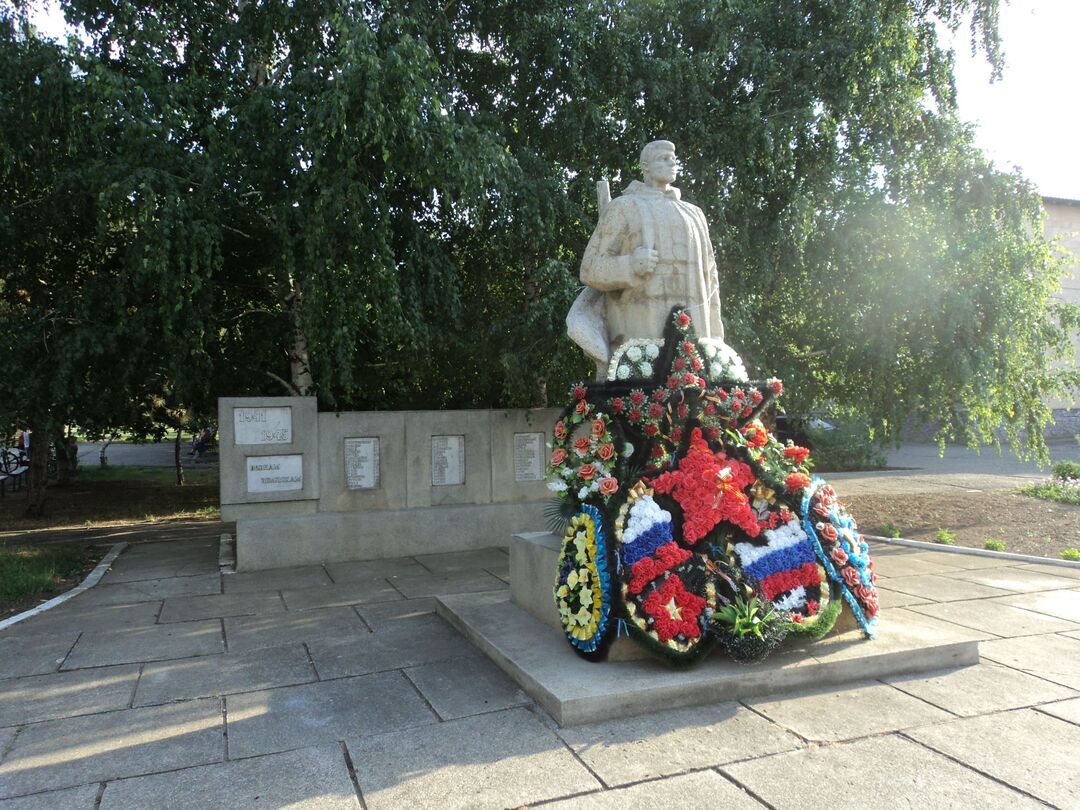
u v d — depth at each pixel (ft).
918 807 9.52
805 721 12.06
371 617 19.08
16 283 30.73
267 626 18.30
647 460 15.31
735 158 30.12
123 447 124.77
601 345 16.63
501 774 10.48
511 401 28.91
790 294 34.81
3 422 27.53
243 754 11.28
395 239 28.07
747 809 9.51
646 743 11.35
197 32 27.07
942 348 31.35
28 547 28.76
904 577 22.89
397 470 27.50
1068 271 38.45
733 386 15.62
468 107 32.96
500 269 32.19
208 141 26.03
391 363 29.37
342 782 10.37
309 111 23.58
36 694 13.82
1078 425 85.61
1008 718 12.18
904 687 13.52
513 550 18.69
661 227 16.20
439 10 28.71
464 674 14.55
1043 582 22.17
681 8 31.24
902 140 33.94
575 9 29.40
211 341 28.58
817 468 63.67
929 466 65.05
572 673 13.30
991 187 32.81
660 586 13.46
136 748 11.53
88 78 23.15
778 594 14.05
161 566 25.62
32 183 28.09
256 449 25.72
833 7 30.48
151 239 23.27
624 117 31.04
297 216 24.12
